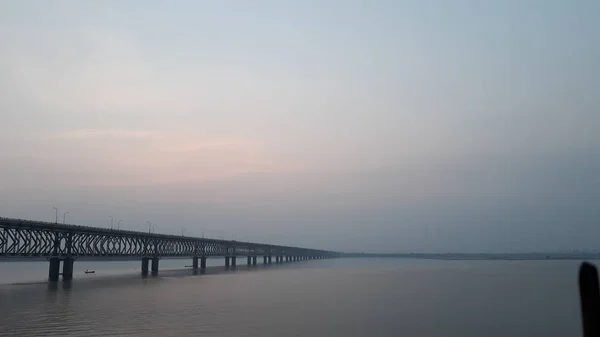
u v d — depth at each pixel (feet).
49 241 359.25
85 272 543.39
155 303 228.02
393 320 179.73
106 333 148.56
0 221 300.20
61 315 185.68
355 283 383.86
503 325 170.81
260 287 334.03
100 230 413.80
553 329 163.63
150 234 501.97
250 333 151.02
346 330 158.30
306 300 248.32
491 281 411.13
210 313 194.59
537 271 620.90
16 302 227.61
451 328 164.14
